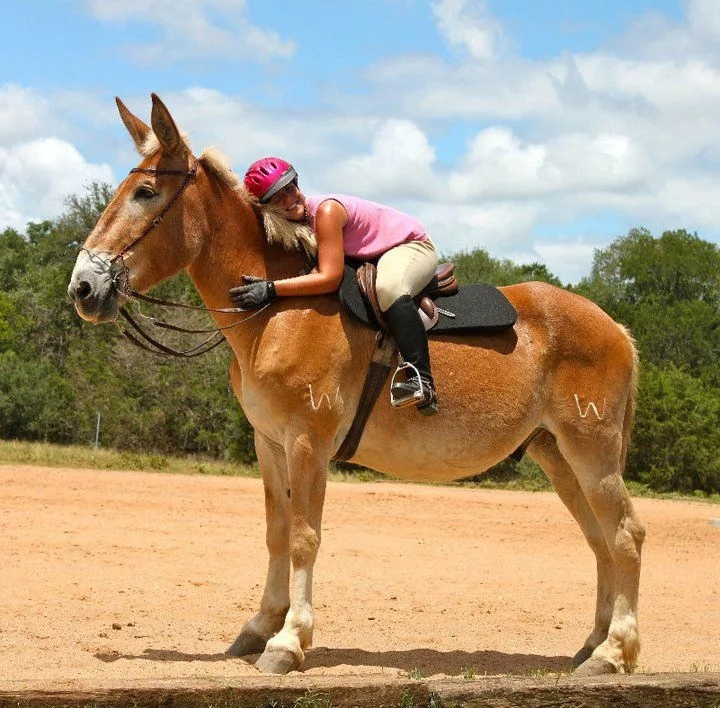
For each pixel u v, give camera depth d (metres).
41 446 29.52
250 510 16.69
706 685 5.30
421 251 6.87
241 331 6.69
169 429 36.38
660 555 14.17
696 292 79.81
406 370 6.57
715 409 33.78
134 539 12.69
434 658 7.23
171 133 6.61
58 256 65.00
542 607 9.62
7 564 10.30
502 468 30.20
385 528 15.45
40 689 4.74
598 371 7.20
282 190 6.80
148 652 6.89
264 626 7.06
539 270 75.94
